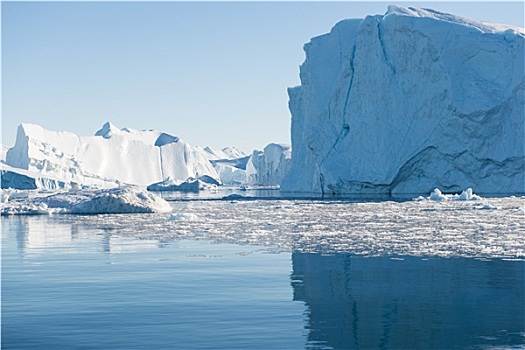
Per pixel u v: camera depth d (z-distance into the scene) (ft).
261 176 585.22
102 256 70.54
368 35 312.09
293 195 293.23
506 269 58.70
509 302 44.11
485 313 40.86
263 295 47.14
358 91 311.27
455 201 206.28
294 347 33.35
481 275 55.31
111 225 116.06
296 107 362.53
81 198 175.22
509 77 289.53
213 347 33.30
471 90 283.38
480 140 280.51
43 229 107.76
